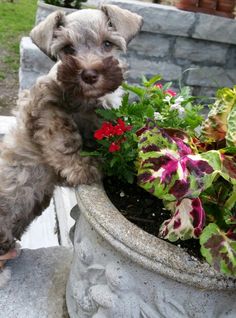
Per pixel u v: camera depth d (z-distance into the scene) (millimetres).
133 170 409
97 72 396
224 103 353
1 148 465
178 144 341
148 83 450
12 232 474
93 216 349
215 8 1092
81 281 400
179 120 418
